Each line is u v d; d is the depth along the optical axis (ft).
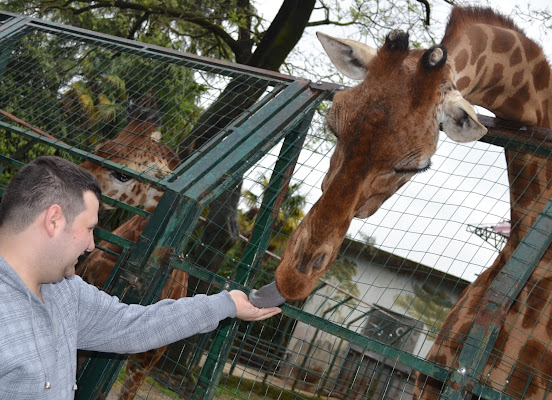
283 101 9.79
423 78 7.75
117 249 13.19
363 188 7.74
